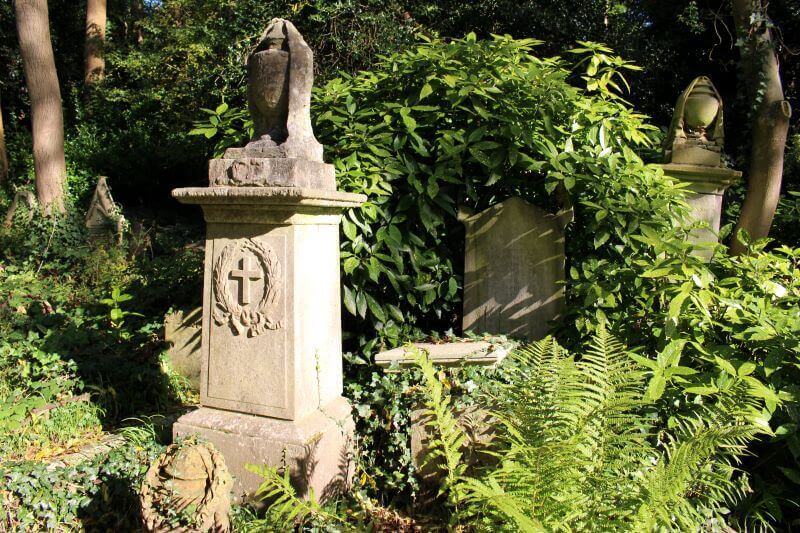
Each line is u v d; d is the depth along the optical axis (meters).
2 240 8.03
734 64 9.34
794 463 2.90
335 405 2.98
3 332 4.10
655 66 10.07
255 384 2.76
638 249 3.57
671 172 4.30
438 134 3.87
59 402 3.56
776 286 3.28
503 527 2.07
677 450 2.28
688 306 3.04
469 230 3.75
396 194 3.67
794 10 8.80
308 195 2.51
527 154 3.85
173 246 9.66
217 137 7.30
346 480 2.92
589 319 3.47
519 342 3.54
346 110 3.85
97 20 17.14
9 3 16.66
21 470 2.74
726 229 3.79
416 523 2.77
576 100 3.92
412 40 9.07
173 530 2.29
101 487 2.80
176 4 14.00
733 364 2.92
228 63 9.27
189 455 2.41
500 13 10.52
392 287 3.68
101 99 16.47
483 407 2.94
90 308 4.86
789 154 8.23
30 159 15.14
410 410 3.04
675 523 2.28
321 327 2.90
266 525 2.26
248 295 2.75
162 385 3.99
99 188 9.38
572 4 10.54
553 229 3.66
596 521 2.08
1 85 17.11
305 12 8.86
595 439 2.38
